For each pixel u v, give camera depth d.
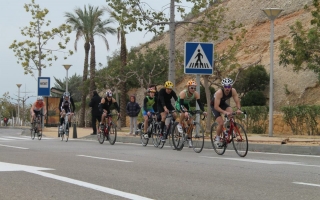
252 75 47.16
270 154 16.12
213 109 15.52
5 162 12.58
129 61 50.72
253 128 31.91
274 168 11.64
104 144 21.53
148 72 49.22
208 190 8.38
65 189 8.36
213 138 16.08
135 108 26.94
